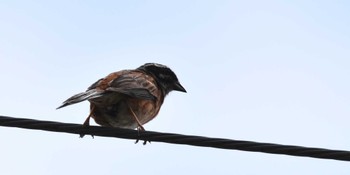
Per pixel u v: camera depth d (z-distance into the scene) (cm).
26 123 1068
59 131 1094
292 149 1047
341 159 1038
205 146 1075
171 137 1081
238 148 1059
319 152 1044
